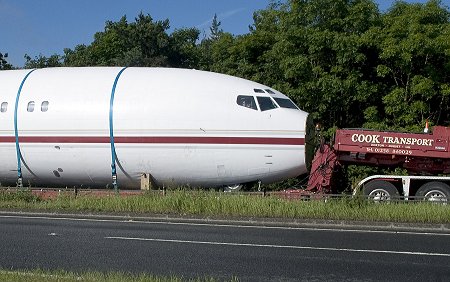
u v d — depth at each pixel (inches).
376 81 976.9
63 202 669.9
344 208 592.4
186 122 701.3
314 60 960.9
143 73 755.4
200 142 698.8
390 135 676.7
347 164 714.2
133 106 713.0
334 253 420.8
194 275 347.3
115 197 665.6
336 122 995.3
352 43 911.7
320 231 526.9
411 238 491.5
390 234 513.3
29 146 744.3
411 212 576.1
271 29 1127.0
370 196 644.7
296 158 695.7
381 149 677.9
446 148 663.1
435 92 901.8
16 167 768.3
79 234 503.2
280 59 989.2
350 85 918.4
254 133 693.9
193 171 716.0
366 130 684.1
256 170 705.0
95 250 428.1
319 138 738.8
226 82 730.8
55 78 767.1
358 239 483.8
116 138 713.6
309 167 722.2
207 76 745.0
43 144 738.2
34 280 307.1
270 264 381.7
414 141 672.4
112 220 599.2
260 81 1033.5
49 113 734.5
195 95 713.0
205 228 541.6
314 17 958.4
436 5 914.7
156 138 705.0
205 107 703.7
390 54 883.4
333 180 709.9
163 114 705.6
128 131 710.5
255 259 397.4
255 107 704.4
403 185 658.8
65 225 560.1
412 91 896.9
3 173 784.3
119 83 737.0
